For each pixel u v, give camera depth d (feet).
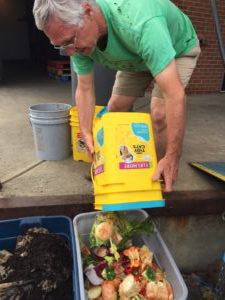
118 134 4.58
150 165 4.63
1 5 28.76
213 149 9.49
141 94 7.01
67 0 4.01
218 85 18.21
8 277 4.62
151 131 4.76
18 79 19.81
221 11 16.19
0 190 6.49
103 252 4.99
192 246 7.28
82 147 7.86
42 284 4.57
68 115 7.89
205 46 16.69
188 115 13.07
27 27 30.04
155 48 4.14
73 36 4.20
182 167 8.12
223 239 7.39
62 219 5.44
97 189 4.76
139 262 4.81
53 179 7.08
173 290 4.68
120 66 5.70
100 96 8.64
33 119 7.68
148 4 4.33
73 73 8.75
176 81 4.21
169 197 6.60
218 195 6.83
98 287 4.63
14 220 5.36
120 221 5.30
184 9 15.08
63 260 4.89
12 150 8.64
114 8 4.39
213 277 7.45
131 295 4.44
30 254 4.84
